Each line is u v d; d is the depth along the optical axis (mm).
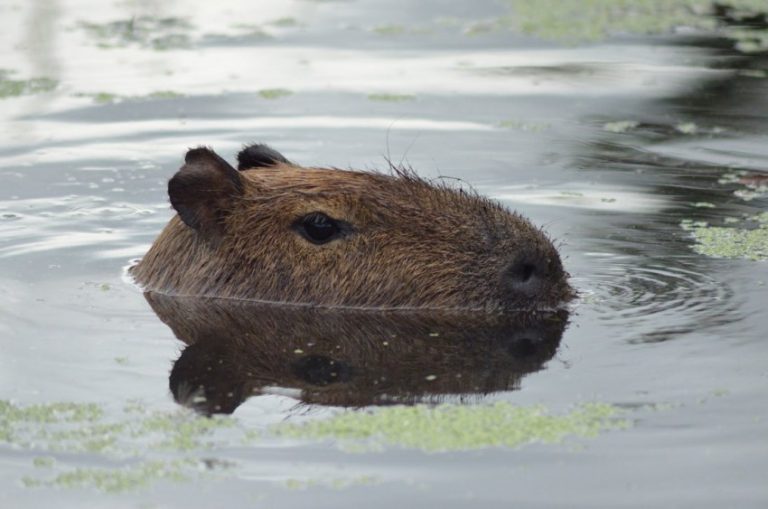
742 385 15164
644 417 14328
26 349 16953
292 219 19281
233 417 14633
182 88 31688
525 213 23281
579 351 16594
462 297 18609
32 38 37094
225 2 42438
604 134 28297
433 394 15266
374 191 19344
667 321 17656
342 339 17469
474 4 41656
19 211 23734
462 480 12891
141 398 15219
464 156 26734
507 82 32500
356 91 31516
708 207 23516
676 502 12359
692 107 30266
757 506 12227
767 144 27516
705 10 40719
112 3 42375
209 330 17875
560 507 12297
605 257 20703
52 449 13766
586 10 40938
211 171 19406
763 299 18453
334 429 14188
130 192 24922
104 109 30016
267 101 30609
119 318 18422
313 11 40688
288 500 12508
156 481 12992
